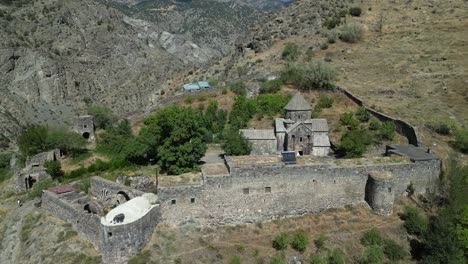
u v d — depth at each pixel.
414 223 50.12
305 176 52.31
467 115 81.38
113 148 81.50
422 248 48.53
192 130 57.09
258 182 50.91
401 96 94.81
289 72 101.94
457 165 58.50
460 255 45.41
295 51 123.12
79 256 45.84
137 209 46.00
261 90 99.12
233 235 49.19
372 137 71.56
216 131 80.88
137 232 44.50
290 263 46.00
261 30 151.12
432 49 119.50
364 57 120.88
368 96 94.50
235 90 99.88
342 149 64.50
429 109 85.81
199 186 49.12
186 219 49.31
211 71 147.88
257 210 51.38
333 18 146.25
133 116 100.81
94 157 78.75
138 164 66.25
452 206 51.28
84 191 59.28
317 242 48.12
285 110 73.25
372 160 56.41
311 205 53.06
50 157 77.62
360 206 53.97
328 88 96.19
